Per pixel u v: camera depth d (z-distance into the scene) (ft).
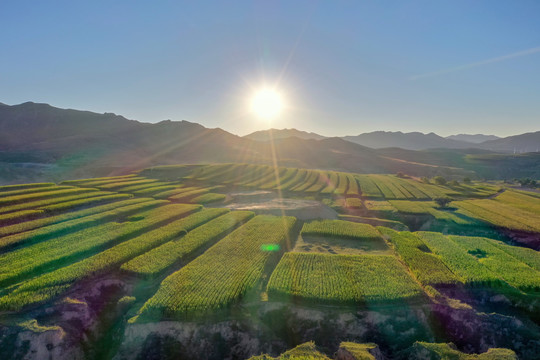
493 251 127.54
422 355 68.33
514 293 91.25
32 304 76.84
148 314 77.51
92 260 101.60
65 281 86.74
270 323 80.38
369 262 110.93
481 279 96.99
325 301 84.12
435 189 293.23
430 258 115.24
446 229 173.37
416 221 190.08
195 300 81.46
